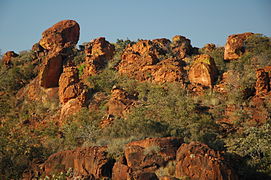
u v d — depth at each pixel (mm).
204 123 43688
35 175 37156
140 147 35906
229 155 35469
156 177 31734
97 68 61844
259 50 59062
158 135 41719
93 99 52188
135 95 52781
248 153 36406
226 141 40438
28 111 56812
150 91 52375
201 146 33250
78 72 59688
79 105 51219
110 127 44062
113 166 34531
